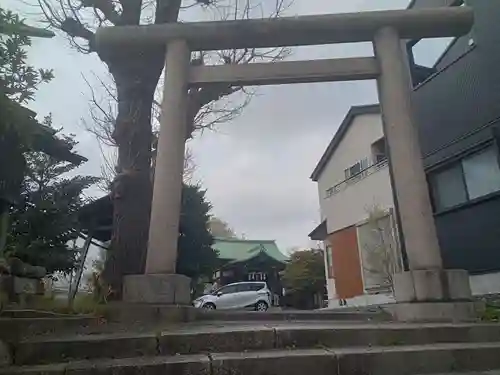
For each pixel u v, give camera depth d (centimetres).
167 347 324
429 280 475
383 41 576
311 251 2538
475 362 331
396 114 548
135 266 644
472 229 884
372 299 1407
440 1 991
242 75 574
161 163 530
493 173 847
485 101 856
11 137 473
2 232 575
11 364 295
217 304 1877
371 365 313
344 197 1655
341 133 1758
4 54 416
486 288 837
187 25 584
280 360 301
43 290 543
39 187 1091
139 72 725
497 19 822
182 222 1590
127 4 735
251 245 3128
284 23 579
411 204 514
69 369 277
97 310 448
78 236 1127
